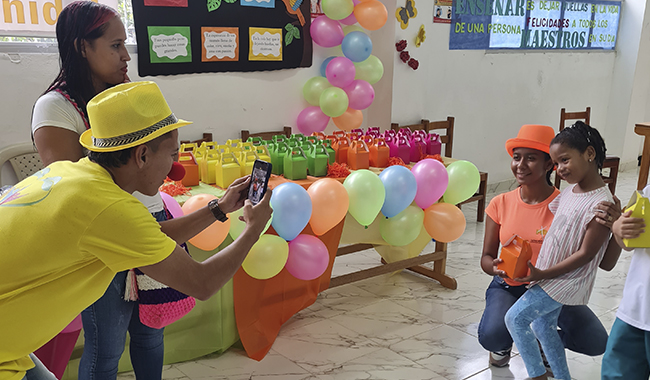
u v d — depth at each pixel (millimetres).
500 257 1980
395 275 3391
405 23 4176
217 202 1553
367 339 2580
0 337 1041
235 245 1304
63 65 1569
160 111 1208
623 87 6359
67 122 1523
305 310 2895
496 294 2262
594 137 1810
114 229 1045
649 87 6641
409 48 4289
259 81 3707
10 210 1040
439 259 3211
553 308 1888
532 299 1904
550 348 1955
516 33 5184
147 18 3107
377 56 4266
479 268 3512
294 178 2645
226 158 2496
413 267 3408
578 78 5996
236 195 1546
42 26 2826
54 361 1860
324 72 3949
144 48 3129
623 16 6242
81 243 1031
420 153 3238
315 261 2385
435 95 4621
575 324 2109
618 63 6363
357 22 4000
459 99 4848
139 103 1167
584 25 5863
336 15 3543
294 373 2285
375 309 2908
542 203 2096
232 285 2395
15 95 2764
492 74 5070
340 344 2533
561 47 5703
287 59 3775
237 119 3652
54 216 1017
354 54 3623
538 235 2076
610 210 1740
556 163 1878
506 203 2197
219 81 3512
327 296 3074
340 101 3561
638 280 1508
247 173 2510
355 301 3012
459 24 4637
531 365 1949
